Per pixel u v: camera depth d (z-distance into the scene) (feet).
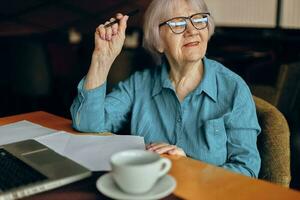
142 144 3.60
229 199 2.61
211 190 2.74
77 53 10.64
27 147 3.47
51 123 4.44
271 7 12.19
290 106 7.02
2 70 9.30
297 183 6.81
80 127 4.14
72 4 13.20
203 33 4.07
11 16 12.57
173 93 4.17
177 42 4.07
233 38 12.67
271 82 8.46
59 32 13.01
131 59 7.50
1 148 3.45
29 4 12.68
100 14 13.62
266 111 4.15
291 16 11.95
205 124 3.94
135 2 13.14
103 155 3.33
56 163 3.07
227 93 4.05
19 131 4.05
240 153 3.87
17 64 9.25
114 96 4.50
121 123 4.59
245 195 2.67
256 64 9.71
